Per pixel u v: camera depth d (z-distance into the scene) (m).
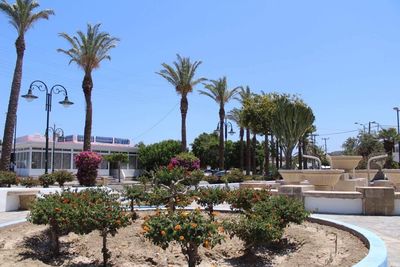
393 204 13.78
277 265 7.64
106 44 32.81
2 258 7.82
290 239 9.01
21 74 28.67
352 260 6.80
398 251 8.27
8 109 27.70
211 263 8.03
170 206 11.24
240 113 44.44
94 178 24.20
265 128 40.84
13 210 16.48
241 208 10.68
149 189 11.87
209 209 11.29
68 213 7.65
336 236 8.77
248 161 46.84
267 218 7.82
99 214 7.50
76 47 32.06
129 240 9.30
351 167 20.08
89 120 31.84
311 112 34.16
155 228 6.16
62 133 51.22
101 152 56.97
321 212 14.39
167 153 58.28
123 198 11.06
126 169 59.22
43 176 21.45
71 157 53.56
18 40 28.89
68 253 8.73
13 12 28.86
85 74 32.16
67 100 26.88
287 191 14.90
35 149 50.38
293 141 34.09
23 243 8.96
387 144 35.94
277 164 56.62
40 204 8.13
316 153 71.62
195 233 6.05
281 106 34.22
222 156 42.94
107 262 8.14
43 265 7.60
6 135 27.23
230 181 31.75
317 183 16.77
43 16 29.92
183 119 38.50
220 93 42.88
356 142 62.59
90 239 9.43
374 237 7.71
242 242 8.94
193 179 14.65
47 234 9.63
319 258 7.59
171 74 38.34
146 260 8.34
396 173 18.16
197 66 38.56
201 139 71.19
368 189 13.96
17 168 54.25
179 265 8.02
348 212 14.16
